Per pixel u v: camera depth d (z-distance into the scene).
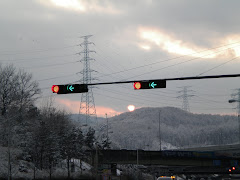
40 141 78.75
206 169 111.75
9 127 65.62
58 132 90.69
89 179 85.94
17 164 74.06
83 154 100.75
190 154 100.38
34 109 94.56
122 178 95.75
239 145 103.62
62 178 79.69
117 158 99.38
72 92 28.11
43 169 85.25
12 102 86.00
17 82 88.44
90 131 133.25
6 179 64.12
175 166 110.94
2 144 75.19
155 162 99.25
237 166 104.12
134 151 100.56
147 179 111.56
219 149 107.69
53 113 106.56
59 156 80.62
